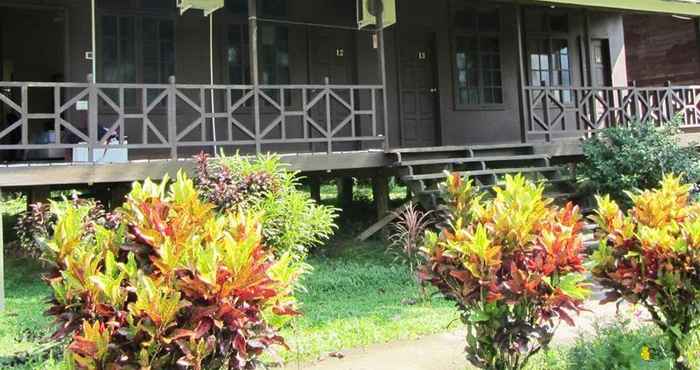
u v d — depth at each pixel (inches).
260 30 385.4
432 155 358.3
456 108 446.9
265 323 97.2
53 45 453.1
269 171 240.8
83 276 92.2
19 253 315.3
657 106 435.2
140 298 86.4
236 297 90.9
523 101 393.1
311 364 179.8
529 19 479.8
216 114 302.4
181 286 90.4
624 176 352.2
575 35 497.7
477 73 457.7
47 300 102.5
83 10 340.2
